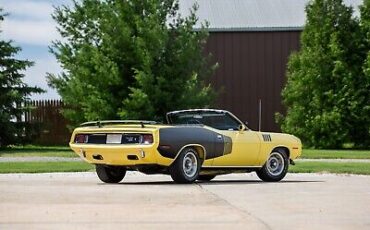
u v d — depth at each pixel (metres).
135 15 33.16
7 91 34.59
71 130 34.59
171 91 33.09
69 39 35.34
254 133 16.03
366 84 38.41
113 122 15.27
